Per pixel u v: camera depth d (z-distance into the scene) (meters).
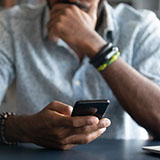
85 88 1.43
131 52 1.47
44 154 0.84
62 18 1.33
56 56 1.46
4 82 1.46
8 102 1.58
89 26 1.32
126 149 0.91
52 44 1.46
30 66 1.45
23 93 1.44
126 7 1.60
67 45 1.44
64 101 1.42
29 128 0.95
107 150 0.89
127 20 1.54
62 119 0.86
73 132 0.88
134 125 1.48
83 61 1.42
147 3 2.59
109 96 1.42
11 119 1.03
